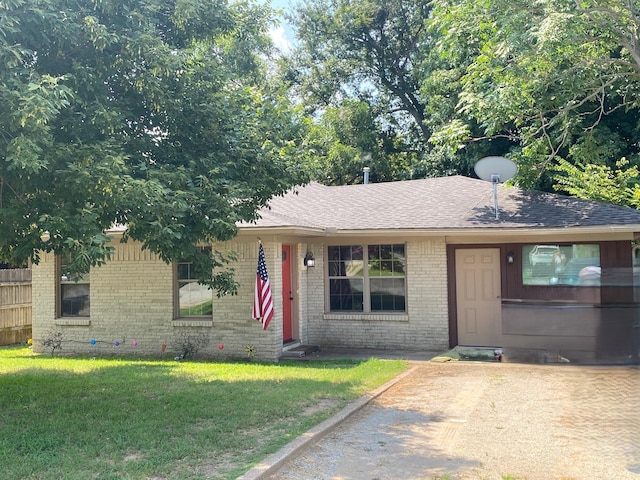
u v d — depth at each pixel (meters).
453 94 22.31
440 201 14.74
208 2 8.98
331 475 5.46
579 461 4.23
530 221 12.76
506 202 14.23
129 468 5.44
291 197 16.00
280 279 12.91
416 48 32.88
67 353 14.35
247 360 12.67
